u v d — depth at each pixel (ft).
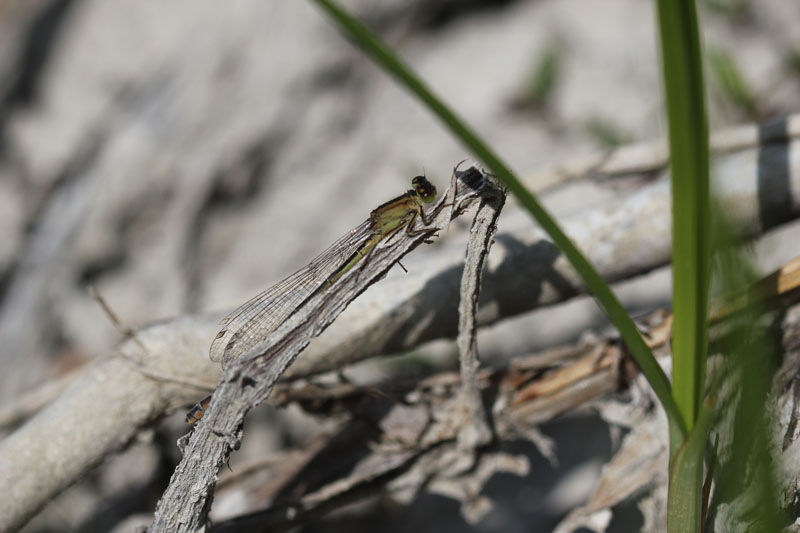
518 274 1.29
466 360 1.26
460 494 1.30
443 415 1.29
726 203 1.19
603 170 1.34
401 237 1.23
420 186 1.31
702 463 1.20
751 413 1.20
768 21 1.49
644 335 1.28
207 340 1.28
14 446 1.27
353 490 1.29
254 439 1.47
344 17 1.17
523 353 1.49
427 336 1.29
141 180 1.51
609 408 1.28
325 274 1.30
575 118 1.51
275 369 1.22
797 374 1.25
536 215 1.19
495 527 1.48
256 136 1.51
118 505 1.42
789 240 1.40
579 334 1.48
